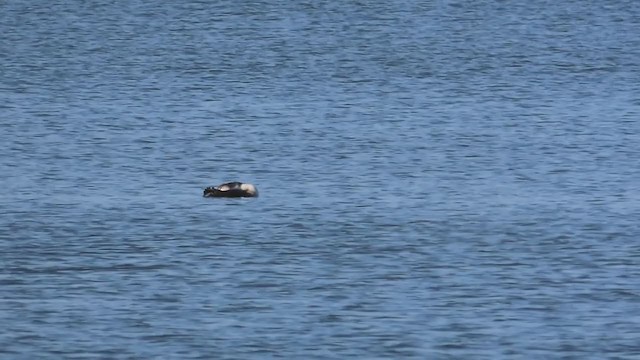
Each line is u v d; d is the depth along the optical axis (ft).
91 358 417.90
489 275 504.43
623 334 437.99
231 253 537.65
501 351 424.05
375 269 513.04
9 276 503.61
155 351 423.64
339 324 447.01
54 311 460.14
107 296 477.36
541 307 464.24
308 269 513.45
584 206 628.69
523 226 586.04
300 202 637.71
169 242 556.51
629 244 552.82
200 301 471.62
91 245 551.59
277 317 453.99
